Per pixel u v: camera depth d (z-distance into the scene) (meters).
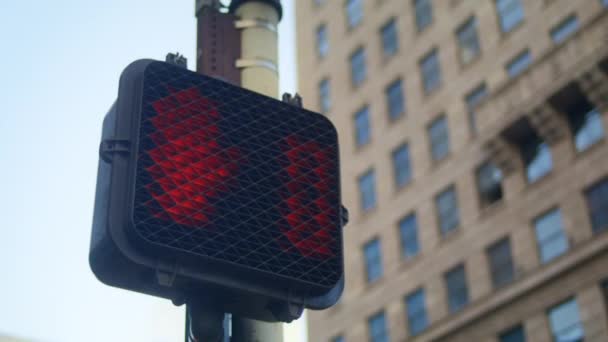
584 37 41.25
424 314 45.66
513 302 41.34
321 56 59.66
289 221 4.00
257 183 4.00
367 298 49.38
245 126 4.10
